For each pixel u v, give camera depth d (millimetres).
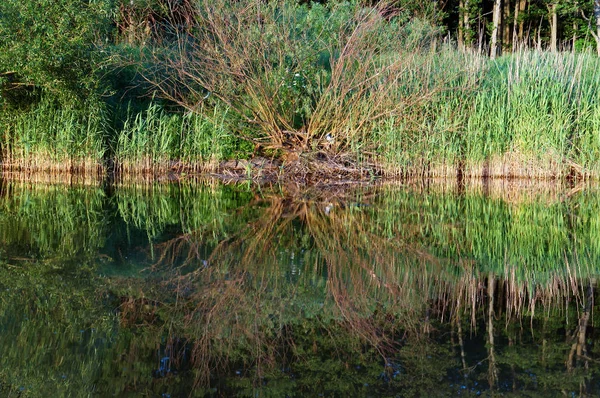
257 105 11305
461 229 7723
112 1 10836
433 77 11438
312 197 9883
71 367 3836
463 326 4543
